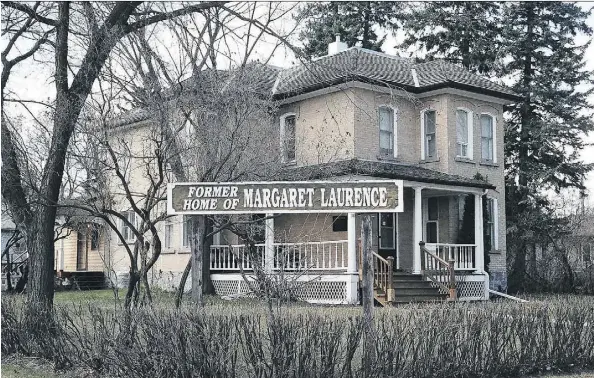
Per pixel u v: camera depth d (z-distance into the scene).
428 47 38.91
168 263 29.52
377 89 25.58
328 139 26.00
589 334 11.47
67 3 14.42
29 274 14.18
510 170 35.62
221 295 25.05
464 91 27.77
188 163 15.20
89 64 13.89
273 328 8.69
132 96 13.95
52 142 13.76
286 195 8.66
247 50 17.91
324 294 23.11
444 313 10.13
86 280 33.69
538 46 35.75
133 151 19.36
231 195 8.73
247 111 16.09
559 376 10.77
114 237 32.69
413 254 25.75
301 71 28.42
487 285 26.28
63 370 10.80
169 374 8.86
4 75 16.34
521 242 33.47
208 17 16.53
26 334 11.87
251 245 16.36
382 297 21.91
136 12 15.77
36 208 14.29
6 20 16.47
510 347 10.63
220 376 8.77
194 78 15.25
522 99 29.97
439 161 27.45
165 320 9.04
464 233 27.22
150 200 12.55
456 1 37.53
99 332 10.15
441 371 9.66
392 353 9.16
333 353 8.88
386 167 24.91
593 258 34.97
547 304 12.22
